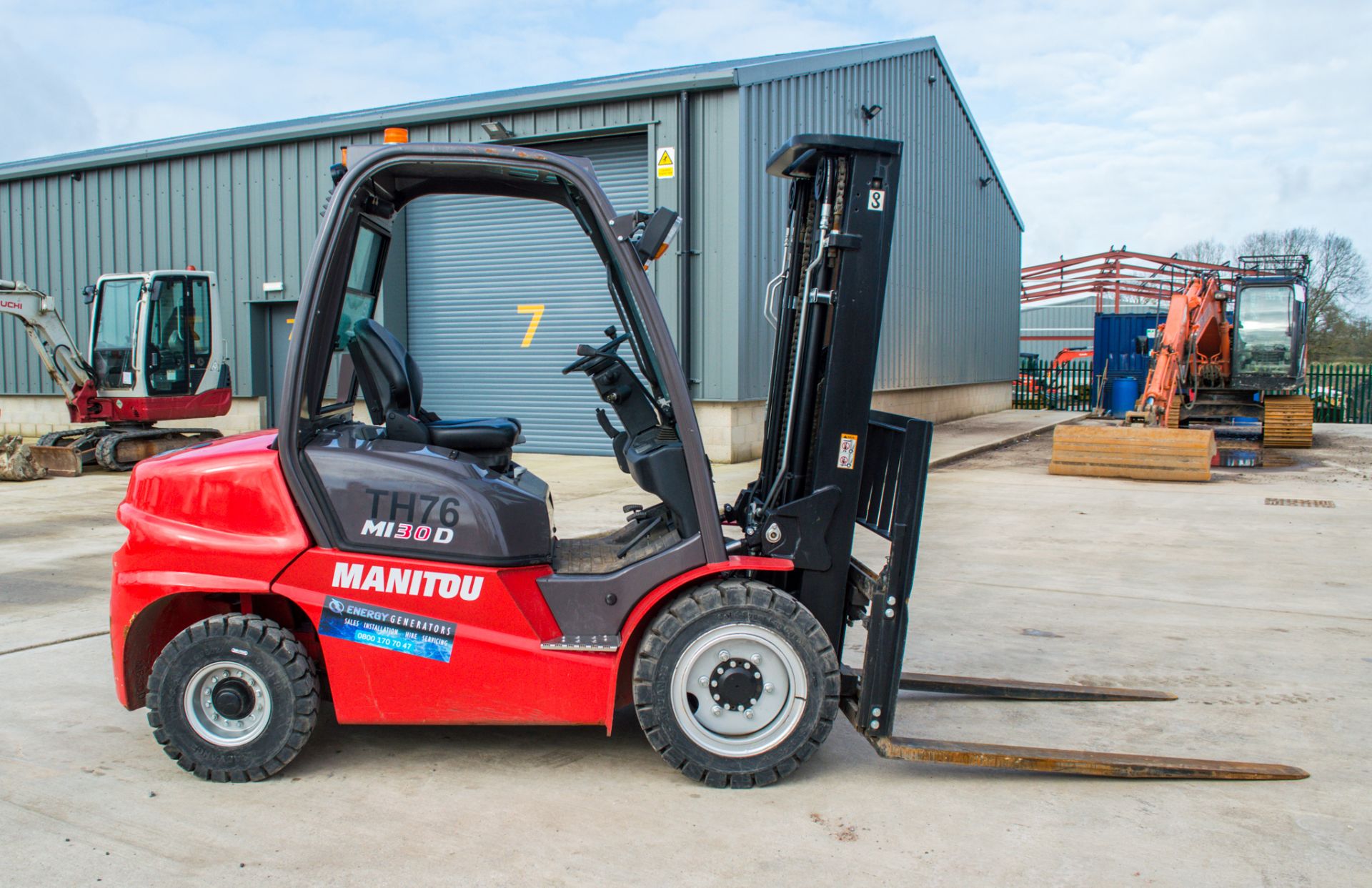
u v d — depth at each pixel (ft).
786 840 10.19
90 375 46.29
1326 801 11.37
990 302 91.97
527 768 12.05
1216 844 10.25
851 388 11.60
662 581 11.48
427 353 51.31
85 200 59.52
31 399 63.41
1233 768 11.94
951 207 75.20
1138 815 10.94
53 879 9.31
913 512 11.43
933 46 66.44
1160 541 28.66
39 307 44.09
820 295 11.61
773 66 43.98
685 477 11.62
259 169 53.62
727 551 11.88
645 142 45.55
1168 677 16.06
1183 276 139.64
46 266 61.57
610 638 11.44
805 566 11.71
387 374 12.10
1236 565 25.13
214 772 11.43
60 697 14.58
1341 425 87.30
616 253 11.23
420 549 11.23
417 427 12.04
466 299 50.19
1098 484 42.42
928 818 10.80
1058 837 10.37
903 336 64.80
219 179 54.95
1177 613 20.18
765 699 11.42
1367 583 23.00
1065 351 126.93
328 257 11.18
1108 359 100.68
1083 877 9.52
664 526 12.71
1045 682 15.75
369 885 9.22
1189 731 13.61
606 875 9.43
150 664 12.36
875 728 11.68
